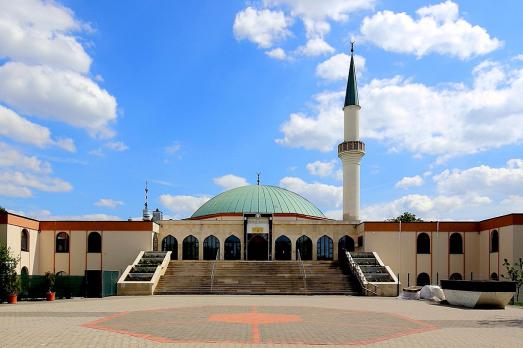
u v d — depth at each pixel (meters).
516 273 38.25
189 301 29.75
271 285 39.12
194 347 13.35
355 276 40.03
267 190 61.94
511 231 41.03
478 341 14.82
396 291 36.66
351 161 55.72
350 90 56.97
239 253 52.28
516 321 20.17
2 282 29.25
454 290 27.78
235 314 21.81
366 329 17.27
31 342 13.98
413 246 47.84
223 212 58.25
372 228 48.03
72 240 48.09
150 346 13.45
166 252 45.72
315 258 52.19
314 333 16.12
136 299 31.75
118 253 47.97
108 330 16.48
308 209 61.69
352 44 58.62
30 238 46.00
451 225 48.00
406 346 13.84
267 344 13.90
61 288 34.16
